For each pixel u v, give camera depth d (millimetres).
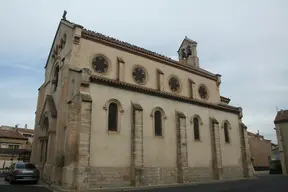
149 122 22641
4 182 22297
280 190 17844
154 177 21359
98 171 18281
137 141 20594
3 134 47406
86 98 18594
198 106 27656
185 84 30844
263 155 51531
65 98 21188
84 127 17984
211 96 33719
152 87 27203
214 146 27281
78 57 22344
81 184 16844
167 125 24000
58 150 19703
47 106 24031
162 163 22391
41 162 24047
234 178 28328
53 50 28250
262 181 25797
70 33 23578
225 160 28547
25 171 20812
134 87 22172
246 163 30500
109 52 24844
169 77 29219
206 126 27766
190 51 37875
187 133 25500
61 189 16812
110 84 20766
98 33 25203
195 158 25281
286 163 42312
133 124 20844
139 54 27203
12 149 45625
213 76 34812
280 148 43812
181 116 24781
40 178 23078
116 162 19406
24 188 18078
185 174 23438
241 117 32688
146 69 27328
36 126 28203
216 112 29672
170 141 23719
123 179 19406
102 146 19016
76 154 17453
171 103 25078
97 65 23578
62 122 20578
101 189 17312
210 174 26125
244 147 31141
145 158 21344
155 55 28344
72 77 21156
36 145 27562
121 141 20172
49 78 28141
